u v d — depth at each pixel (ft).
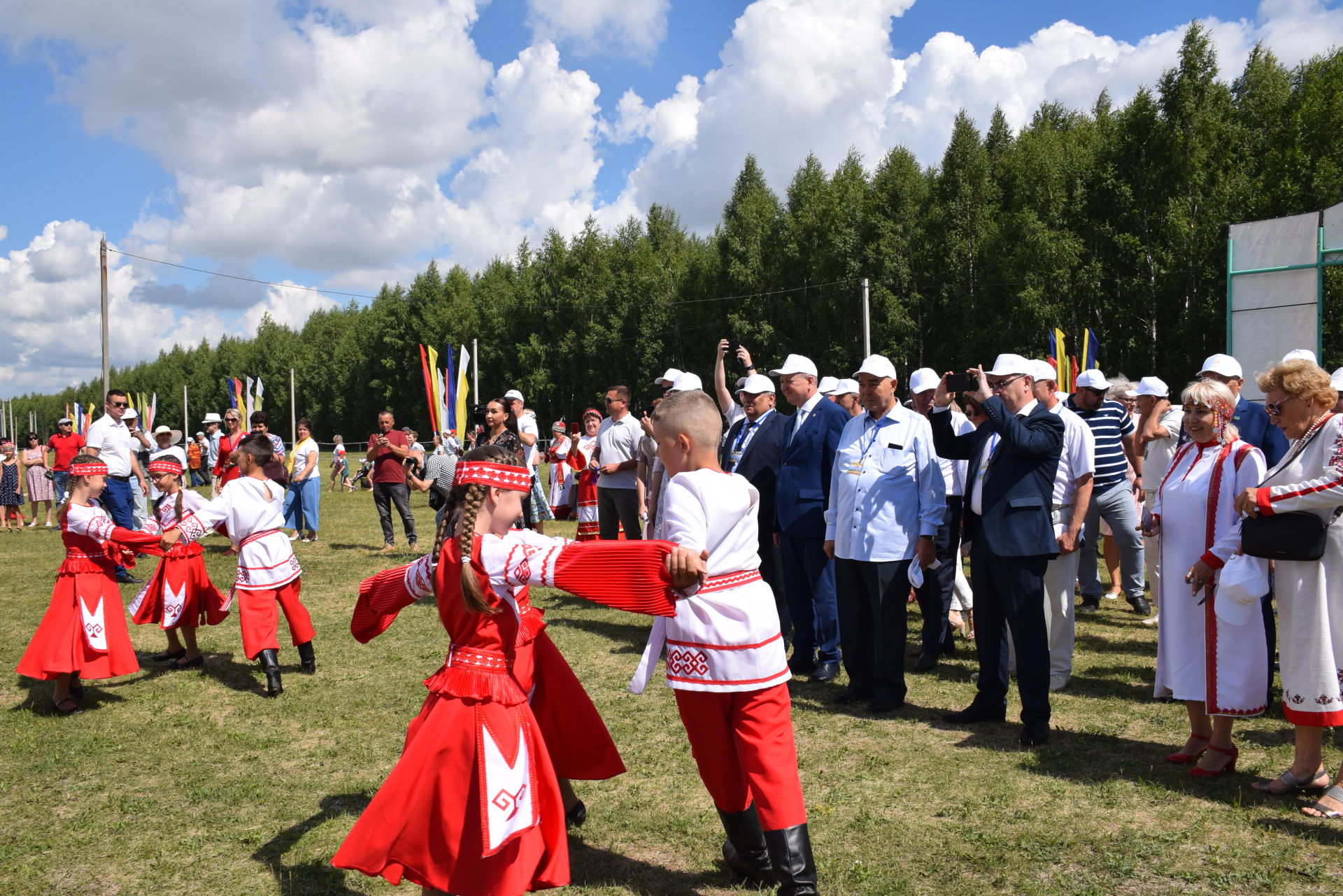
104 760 15.21
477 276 212.02
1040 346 98.84
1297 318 34.17
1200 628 13.46
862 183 137.80
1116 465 24.66
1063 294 96.73
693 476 9.86
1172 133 95.09
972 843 11.54
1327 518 12.17
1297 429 12.61
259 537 19.02
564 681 10.77
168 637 21.72
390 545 41.04
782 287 134.51
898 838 11.73
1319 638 12.26
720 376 24.06
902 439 17.26
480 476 9.18
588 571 8.77
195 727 16.89
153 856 11.75
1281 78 102.42
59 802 13.58
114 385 353.31
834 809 12.69
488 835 8.38
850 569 17.62
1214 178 94.17
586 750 10.84
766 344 129.29
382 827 8.73
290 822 12.78
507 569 8.86
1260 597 12.72
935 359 118.32
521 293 175.22
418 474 32.91
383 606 10.10
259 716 17.52
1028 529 14.99
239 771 14.67
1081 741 15.23
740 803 10.33
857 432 17.80
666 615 8.73
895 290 117.39
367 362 215.31
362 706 18.03
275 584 19.21
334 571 34.27
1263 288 34.91
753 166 159.33
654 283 153.58
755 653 9.59
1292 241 34.14
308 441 43.75
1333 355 79.71
